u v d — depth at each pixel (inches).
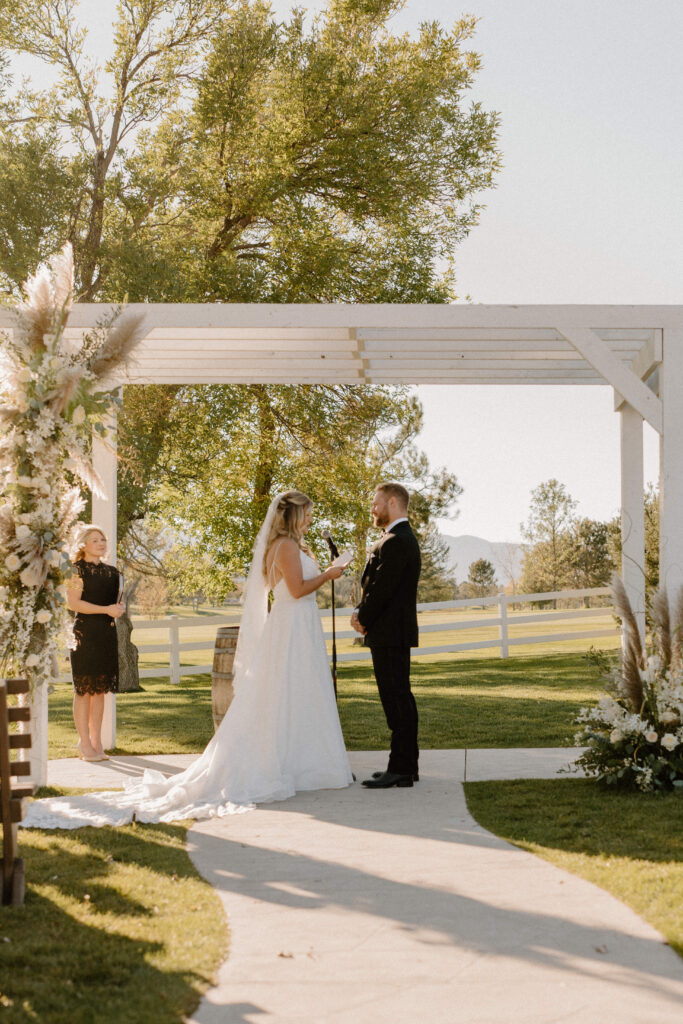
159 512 625.3
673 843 184.5
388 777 250.5
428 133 649.6
